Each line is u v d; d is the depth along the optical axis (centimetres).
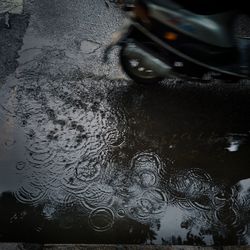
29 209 315
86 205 324
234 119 404
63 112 380
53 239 304
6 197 319
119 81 414
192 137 382
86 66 421
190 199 341
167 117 393
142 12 358
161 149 369
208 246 309
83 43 442
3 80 394
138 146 368
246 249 309
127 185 341
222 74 384
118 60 432
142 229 318
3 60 410
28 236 303
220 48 366
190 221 328
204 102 413
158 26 359
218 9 350
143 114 392
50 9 467
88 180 339
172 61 381
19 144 351
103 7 482
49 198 324
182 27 356
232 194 349
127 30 383
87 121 377
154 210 329
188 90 420
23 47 425
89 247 293
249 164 372
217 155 373
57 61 420
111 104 394
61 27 453
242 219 335
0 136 352
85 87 403
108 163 352
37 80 400
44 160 345
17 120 366
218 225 329
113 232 313
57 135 362
